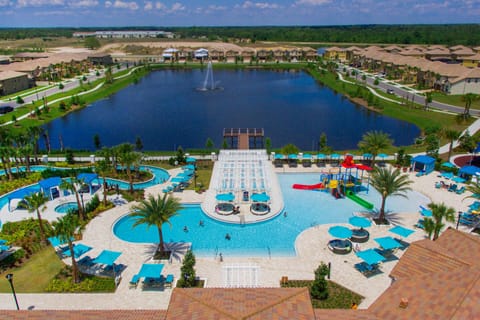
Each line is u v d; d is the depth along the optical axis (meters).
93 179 65.44
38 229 51.56
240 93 168.00
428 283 30.83
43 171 70.88
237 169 73.81
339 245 47.06
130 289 39.69
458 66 156.50
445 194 62.94
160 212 45.00
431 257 33.62
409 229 51.66
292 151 78.88
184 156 80.06
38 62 197.88
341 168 76.38
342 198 63.44
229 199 57.59
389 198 63.00
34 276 42.06
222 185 65.81
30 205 50.88
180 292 29.39
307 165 78.31
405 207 59.50
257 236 51.94
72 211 55.56
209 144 88.81
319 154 79.75
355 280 40.81
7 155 68.31
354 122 119.75
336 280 40.81
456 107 128.50
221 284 40.38
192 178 71.62
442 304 28.23
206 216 57.69
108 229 52.44
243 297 28.27
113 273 42.34
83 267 43.66
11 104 138.88
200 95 163.50
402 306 28.94
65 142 104.00
